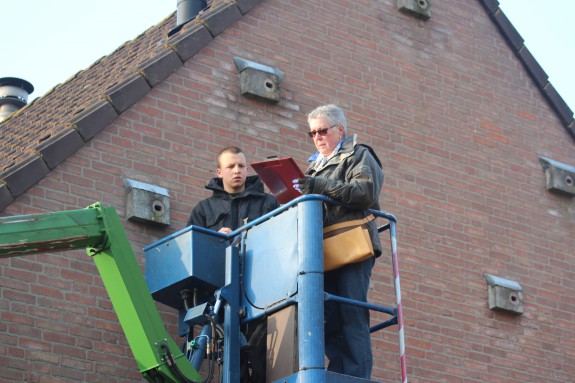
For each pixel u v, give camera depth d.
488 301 14.08
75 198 11.63
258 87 13.18
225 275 9.98
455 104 14.82
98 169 11.88
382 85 14.30
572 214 15.26
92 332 11.30
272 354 9.54
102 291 11.49
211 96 12.91
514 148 15.09
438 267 13.84
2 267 11.05
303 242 9.52
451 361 13.50
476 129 14.86
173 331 11.68
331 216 9.77
